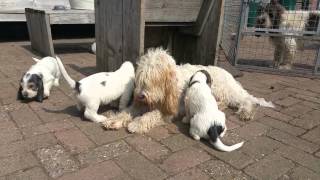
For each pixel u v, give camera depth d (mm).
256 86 1474
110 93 978
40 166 747
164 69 903
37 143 844
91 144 852
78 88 929
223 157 824
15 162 757
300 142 931
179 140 897
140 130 919
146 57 938
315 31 1736
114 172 738
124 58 1229
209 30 1348
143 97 903
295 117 1114
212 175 749
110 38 1304
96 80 957
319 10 1901
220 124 868
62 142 854
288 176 761
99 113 1047
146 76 890
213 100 914
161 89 910
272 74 1719
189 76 1069
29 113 1026
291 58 1784
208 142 894
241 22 1710
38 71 1123
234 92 1133
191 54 1485
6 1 2455
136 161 785
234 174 757
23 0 2510
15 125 939
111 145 852
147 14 1232
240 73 1634
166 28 1542
